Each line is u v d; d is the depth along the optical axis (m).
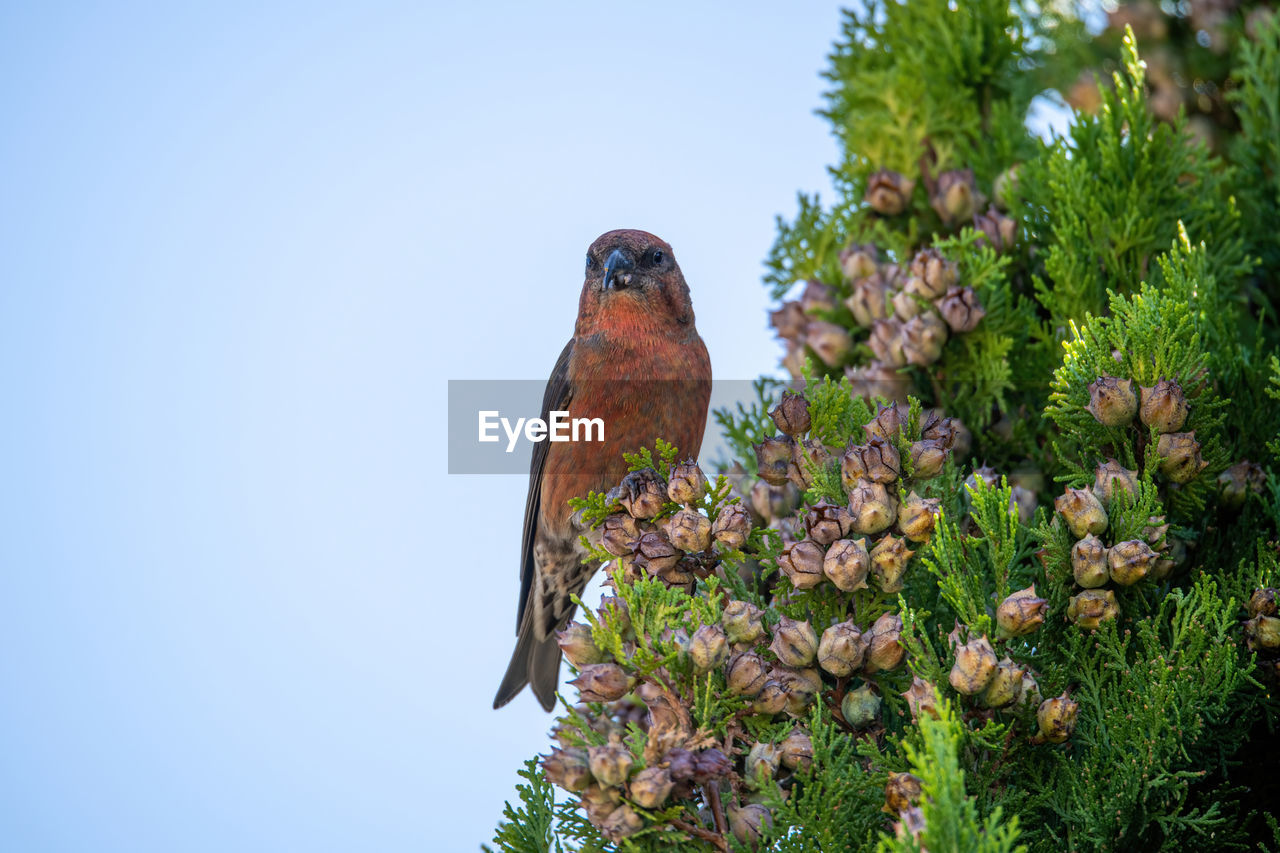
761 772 4.48
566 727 4.55
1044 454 6.49
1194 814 4.64
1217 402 5.07
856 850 4.46
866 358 7.22
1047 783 4.73
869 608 4.82
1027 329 6.71
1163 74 9.12
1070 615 4.82
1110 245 6.62
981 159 7.88
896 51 8.34
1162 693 4.59
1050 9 9.26
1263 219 7.34
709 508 5.09
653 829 4.35
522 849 5.02
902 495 4.75
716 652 4.42
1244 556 5.44
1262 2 9.00
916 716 4.32
